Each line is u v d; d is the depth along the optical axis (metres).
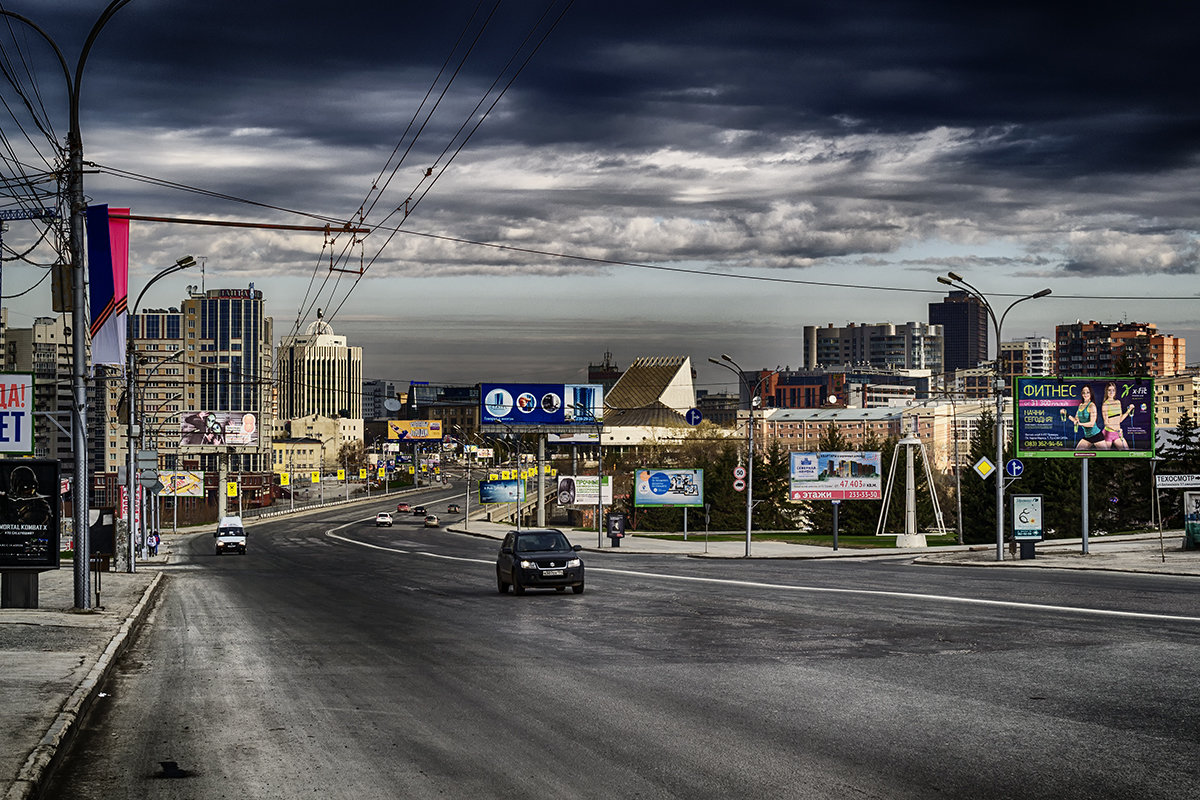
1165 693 14.02
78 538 26.64
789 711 13.04
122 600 30.25
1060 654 17.48
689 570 45.00
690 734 11.77
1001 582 33.44
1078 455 48.06
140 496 68.62
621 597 30.75
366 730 12.16
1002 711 12.91
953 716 12.63
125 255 29.23
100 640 20.05
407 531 112.25
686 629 22.12
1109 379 48.31
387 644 20.45
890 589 31.39
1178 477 47.16
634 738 11.59
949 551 59.69
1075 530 90.19
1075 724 12.14
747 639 20.22
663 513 116.94
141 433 50.19
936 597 28.20
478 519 137.25
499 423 97.62
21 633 21.11
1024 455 47.72
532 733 11.91
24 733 11.25
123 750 11.30
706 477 117.19
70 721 11.91
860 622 22.61
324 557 65.94
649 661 17.52
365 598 32.91
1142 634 19.83
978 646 18.55
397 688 15.09
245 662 18.16
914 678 15.38
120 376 46.72
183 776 10.16
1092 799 9.13
